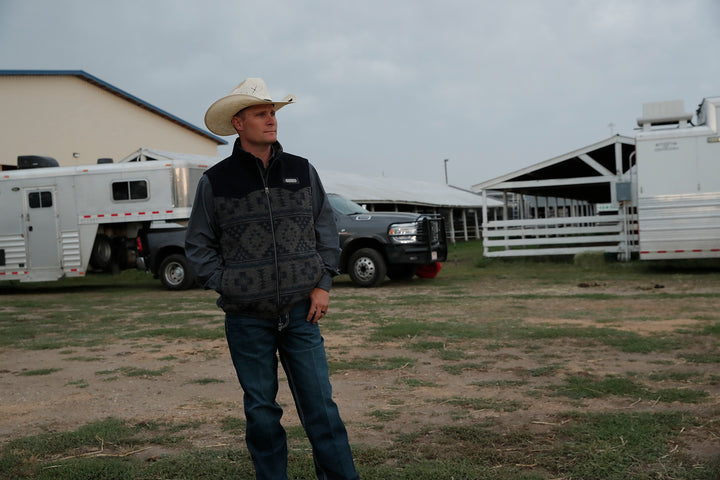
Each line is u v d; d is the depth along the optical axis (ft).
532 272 51.39
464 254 79.25
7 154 71.82
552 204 98.12
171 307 36.76
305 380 9.04
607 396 15.23
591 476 10.48
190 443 12.89
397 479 10.53
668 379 16.57
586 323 25.57
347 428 13.42
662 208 45.32
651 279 42.68
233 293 8.66
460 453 11.70
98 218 48.44
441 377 17.74
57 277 49.21
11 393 17.49
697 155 44.65
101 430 13.66
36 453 12.46
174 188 47.42
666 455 11.21
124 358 21.83
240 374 9.05
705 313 26.96
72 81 79.51
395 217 43.52
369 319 28.53
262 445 9.12
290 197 8.93
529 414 13.94
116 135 85.56
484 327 25.18
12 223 49.83
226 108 8.79
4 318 33.81
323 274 9.14
